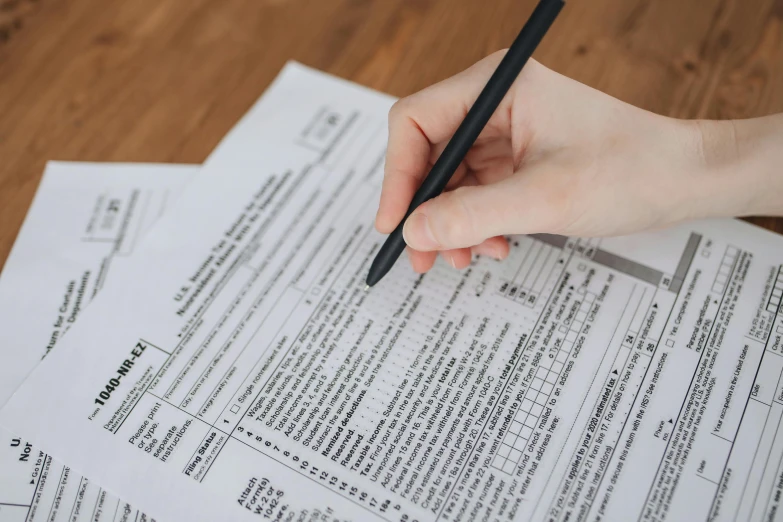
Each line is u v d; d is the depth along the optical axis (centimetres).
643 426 40
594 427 40
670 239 47
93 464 40
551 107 44
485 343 43
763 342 42
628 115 44
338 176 51
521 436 40
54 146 53
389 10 58
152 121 54
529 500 38
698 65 54
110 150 53
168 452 40
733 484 38
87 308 45
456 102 45
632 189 42
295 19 59
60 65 57
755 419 40
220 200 50
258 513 38
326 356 43
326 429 40
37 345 44
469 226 40
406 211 44
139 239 49
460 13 58
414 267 45
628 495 38
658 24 56
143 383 42
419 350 43
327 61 56
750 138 45
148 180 52
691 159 44
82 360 43
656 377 41
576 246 47
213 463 40
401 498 38
